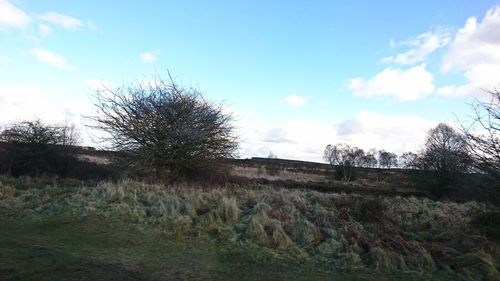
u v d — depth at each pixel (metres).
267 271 7.77
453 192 29.09
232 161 21.19
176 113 19.59
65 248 8.49
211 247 9.13
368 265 8.34
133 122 19.36
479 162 10.64
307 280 7.39
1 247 8.31
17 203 12.52
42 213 11.59
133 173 19.28
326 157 72.44
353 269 8.10
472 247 9.02
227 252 8.81
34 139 21.94
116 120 19.44
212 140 19.94
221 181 19.97
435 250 8.95
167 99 19.72
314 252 8.95
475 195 11.73
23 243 8.72
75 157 22.62
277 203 12.55
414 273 7.92
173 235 9.92
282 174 46.66
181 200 12.58
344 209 11.98
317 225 10.44
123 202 12.29
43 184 17.22
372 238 9.41
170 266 7.75
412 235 10.05
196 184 18.31
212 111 20.30
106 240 9.38
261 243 9.37
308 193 15.98
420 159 34.91
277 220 10.27
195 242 9.47
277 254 8.73
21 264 7.27
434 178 30.83
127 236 9.73
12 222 10.72
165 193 13.81
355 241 9.30
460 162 11.48
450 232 10.16
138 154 19.36
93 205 12.08
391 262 8.34
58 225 10.48
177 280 7.02
